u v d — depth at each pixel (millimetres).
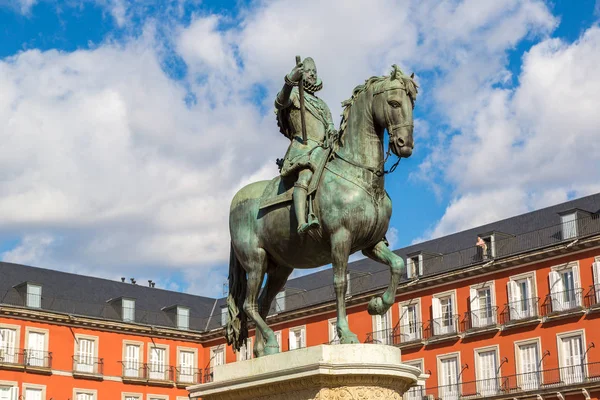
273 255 7387
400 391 6633
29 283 43000
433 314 38312
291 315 42750
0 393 40344
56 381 42062
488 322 36438
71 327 43281
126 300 45906
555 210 38312
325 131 7445
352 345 6488
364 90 6926
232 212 7633
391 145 6715
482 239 37656
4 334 41125
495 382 35750
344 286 6754
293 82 7293
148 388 45062
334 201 6797
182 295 50625
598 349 32906
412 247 42969
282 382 6629
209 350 47125
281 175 7203
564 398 33375
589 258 33812
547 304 34750
